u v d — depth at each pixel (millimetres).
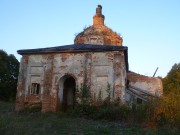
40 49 24031
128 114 18234
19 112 22203
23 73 24047
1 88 45719
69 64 22984
